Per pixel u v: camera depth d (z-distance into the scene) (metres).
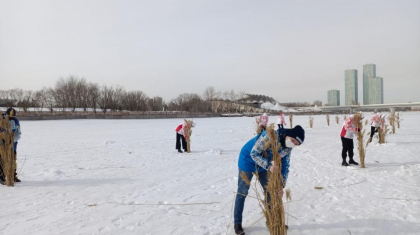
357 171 7.62
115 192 6.02
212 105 100.31
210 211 4.76
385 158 9.54
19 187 6.48
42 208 5.02
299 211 4.67
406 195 5.37
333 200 5.21
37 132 23.52
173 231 3.99
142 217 4.54
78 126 31.92
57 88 70.88
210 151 11.89
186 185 6.55
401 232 3.81
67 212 4.80
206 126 31.20
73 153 11.96
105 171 8.27
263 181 3.89
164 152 12.16
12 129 6.83
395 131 20.66
